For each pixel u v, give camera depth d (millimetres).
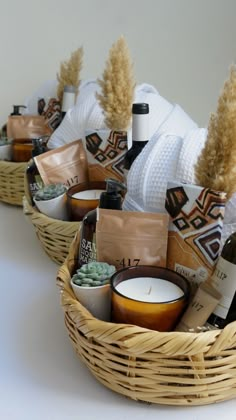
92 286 497
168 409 464
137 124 666
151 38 1300
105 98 773
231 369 440
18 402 474
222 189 508
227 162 498
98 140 775
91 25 1284
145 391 451
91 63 1319
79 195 741
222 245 528
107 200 564
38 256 804
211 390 445
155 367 432
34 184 807
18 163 983
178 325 483
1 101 1335
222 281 475
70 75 1051
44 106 1141
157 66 1327
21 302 656
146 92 883
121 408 466
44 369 522
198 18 1288
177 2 1270
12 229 928
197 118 1378
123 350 433
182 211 523
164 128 748
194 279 527
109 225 550
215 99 1366
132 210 609
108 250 555
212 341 419
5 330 592
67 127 906
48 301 659
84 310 470
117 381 459
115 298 481
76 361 537
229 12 1287
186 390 440
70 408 467
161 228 539
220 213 498
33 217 740
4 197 1036
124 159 738
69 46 1299
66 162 803
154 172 601
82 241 587
